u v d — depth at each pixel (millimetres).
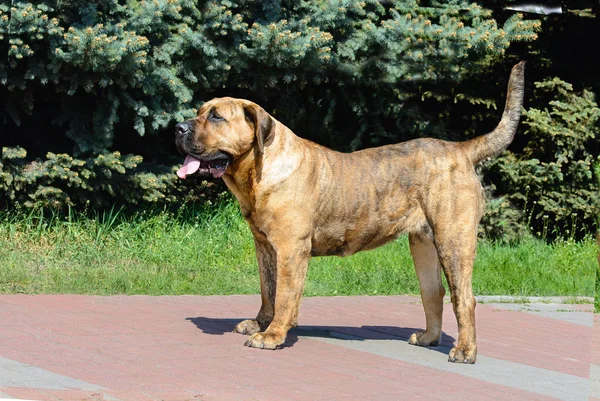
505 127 6824
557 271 12617
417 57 12281
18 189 11055
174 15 10945
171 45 11250
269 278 7152
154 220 12039
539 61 14758
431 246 7102
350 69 12523
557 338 8180
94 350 6172
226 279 10469
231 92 13445
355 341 7297
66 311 7730
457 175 6719
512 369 6527
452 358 6617
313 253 6969
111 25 10625
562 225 14945
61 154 10977
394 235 6973
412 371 6195
